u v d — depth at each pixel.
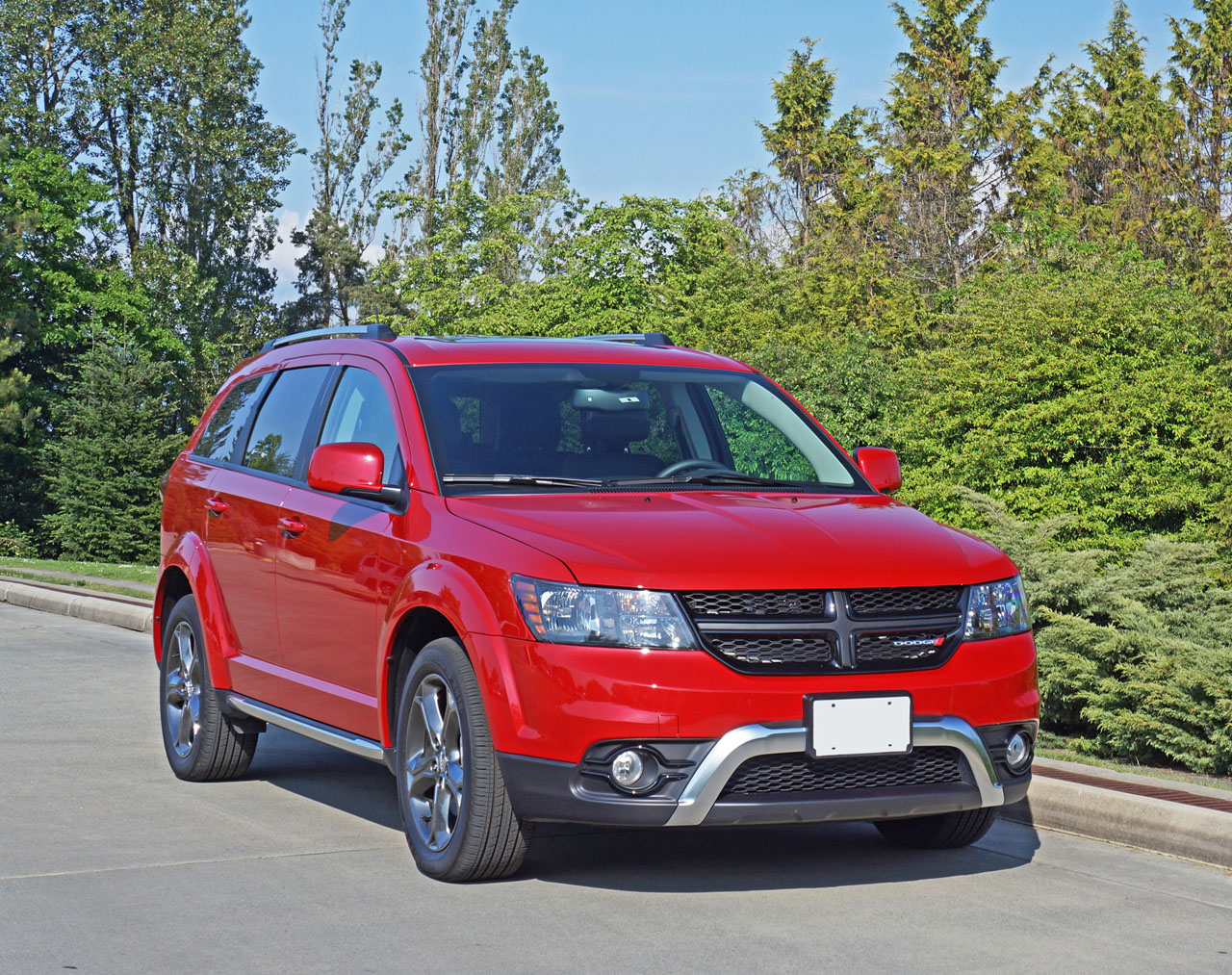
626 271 37.53
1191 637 8.93
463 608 5.18
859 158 56.16
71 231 50.62
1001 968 4.42
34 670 11.34
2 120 53.75
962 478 21.44
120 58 58.06
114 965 4.36
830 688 4.89
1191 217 47.41
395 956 4.47
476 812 5.14
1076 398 20.30
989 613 5.25
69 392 47.91
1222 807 6.18
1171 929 4.89
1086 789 6.33
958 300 36.53
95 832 6.16
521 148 68.62
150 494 43.75
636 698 4.79
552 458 5.93
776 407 6.68
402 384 6.16
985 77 56.66
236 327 60.69
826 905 5.11
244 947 4.55
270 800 6.90
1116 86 55.94
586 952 4.52
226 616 7.16
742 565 4.97
